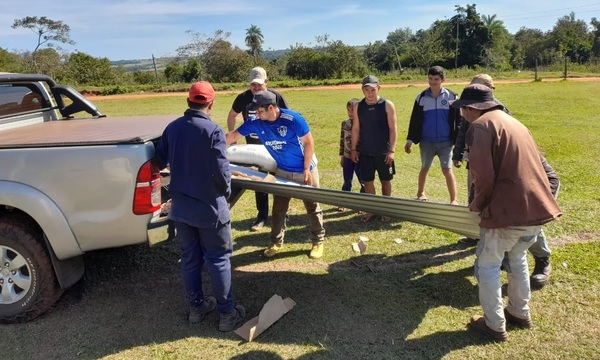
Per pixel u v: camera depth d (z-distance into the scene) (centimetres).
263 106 386
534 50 7256
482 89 299
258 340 311
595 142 918
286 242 483
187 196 304
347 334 313
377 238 486
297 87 3769
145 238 319
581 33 7619
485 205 287
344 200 360
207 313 347
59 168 310
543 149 867
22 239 324
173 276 412
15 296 338
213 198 304
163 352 302
